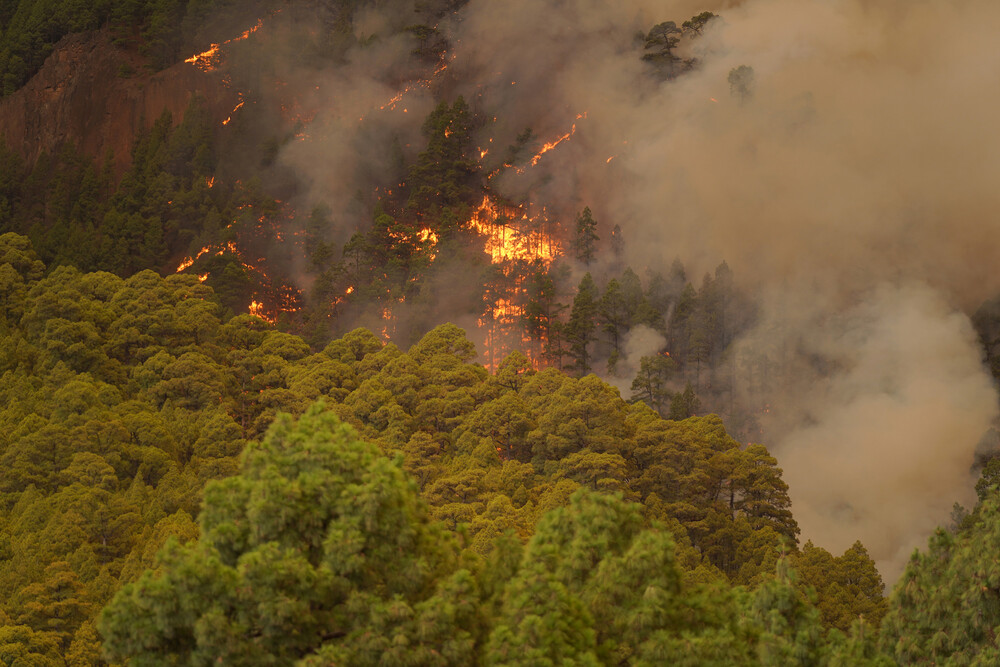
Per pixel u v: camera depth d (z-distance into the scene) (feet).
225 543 176.96
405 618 171.32
